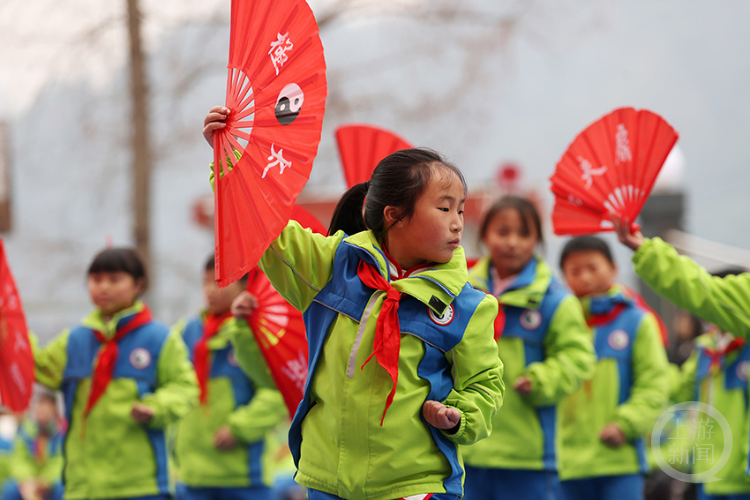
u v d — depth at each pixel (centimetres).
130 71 1546
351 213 489
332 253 440
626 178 625
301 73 383
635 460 847
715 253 1539
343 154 706
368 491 412
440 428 415
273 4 400
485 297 444
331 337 429
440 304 425
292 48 388
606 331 878
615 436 831
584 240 901
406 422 414
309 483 432
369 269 429
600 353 873
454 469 427
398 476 413
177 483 970
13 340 723
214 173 423
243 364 678
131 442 763
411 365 420
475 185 1730
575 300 770
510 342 753
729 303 600
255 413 892
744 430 827
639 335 873
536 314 754
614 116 636
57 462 1201
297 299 443
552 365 734
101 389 764
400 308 426
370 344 417
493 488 745
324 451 425
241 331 662
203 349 913
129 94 1555
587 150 650
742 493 824
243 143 409
